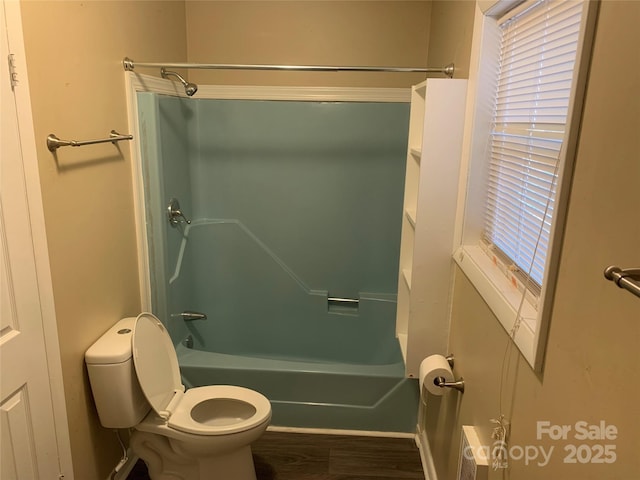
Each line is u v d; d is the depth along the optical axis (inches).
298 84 118.6
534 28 56.5
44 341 62.7
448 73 87.3
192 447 76.4
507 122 64.4
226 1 115.6
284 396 100.0
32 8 58.7
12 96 55.2
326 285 128.6
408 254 93.7
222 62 118.6
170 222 108.0
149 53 95.7
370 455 95.0
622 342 30.9
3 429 56.5
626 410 30.3
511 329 49.7
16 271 57.2
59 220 65.4
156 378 79.8
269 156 122.3
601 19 34.5
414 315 81.4
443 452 80.2
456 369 75.9
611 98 32.9
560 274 39.8
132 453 90.0
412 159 90.0
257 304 128.5
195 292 124.6
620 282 26.5
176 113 110.3
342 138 120.5
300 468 91.2
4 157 54.5
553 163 49.4
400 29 115.5
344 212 124.6
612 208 32.4
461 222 74.9
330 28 116.2
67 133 66.9
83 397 73.4
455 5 85.8
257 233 126.4
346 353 128.2
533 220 55.2
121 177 84.0
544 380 42.5
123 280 85.6
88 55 72.3
